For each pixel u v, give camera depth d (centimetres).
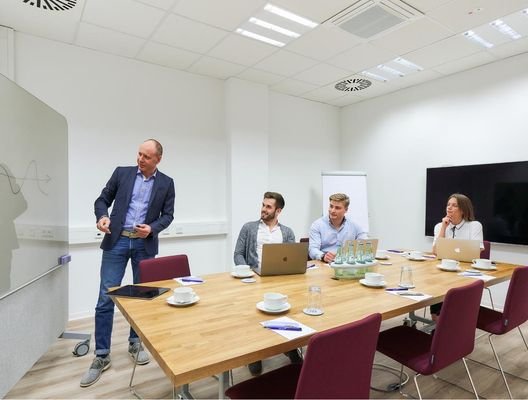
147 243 253
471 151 418
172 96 416
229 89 448
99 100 367
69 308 348
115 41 345
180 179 423
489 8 288
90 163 362
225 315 149
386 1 279
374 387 227
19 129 202
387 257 295
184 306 161
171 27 318
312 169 557
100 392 216
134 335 265
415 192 480
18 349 202
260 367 251
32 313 222
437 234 331
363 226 516
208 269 443
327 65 409
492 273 237
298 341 124
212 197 448
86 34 330
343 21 310
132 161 387
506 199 381
